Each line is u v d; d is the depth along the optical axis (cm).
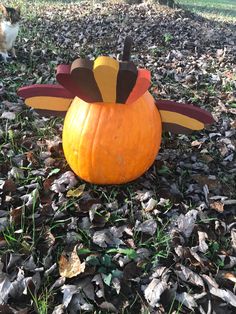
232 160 89
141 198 73
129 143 67
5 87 115
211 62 153
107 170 70
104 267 61
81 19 203
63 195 73
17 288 56
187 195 76
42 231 66
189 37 185
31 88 71
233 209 74
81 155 69
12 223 66
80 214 70
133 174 72
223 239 68
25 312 53
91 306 55
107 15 211
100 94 64
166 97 117
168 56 153
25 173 79
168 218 70
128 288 58
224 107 112
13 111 102
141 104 68
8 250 62
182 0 328
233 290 59
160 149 89
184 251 63
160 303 56
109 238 65
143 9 223
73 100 72
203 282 59
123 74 58
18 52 149
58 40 166
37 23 191
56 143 86
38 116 101
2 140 89
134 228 67
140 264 62
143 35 180
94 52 155
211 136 97
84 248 63
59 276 59
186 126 74
